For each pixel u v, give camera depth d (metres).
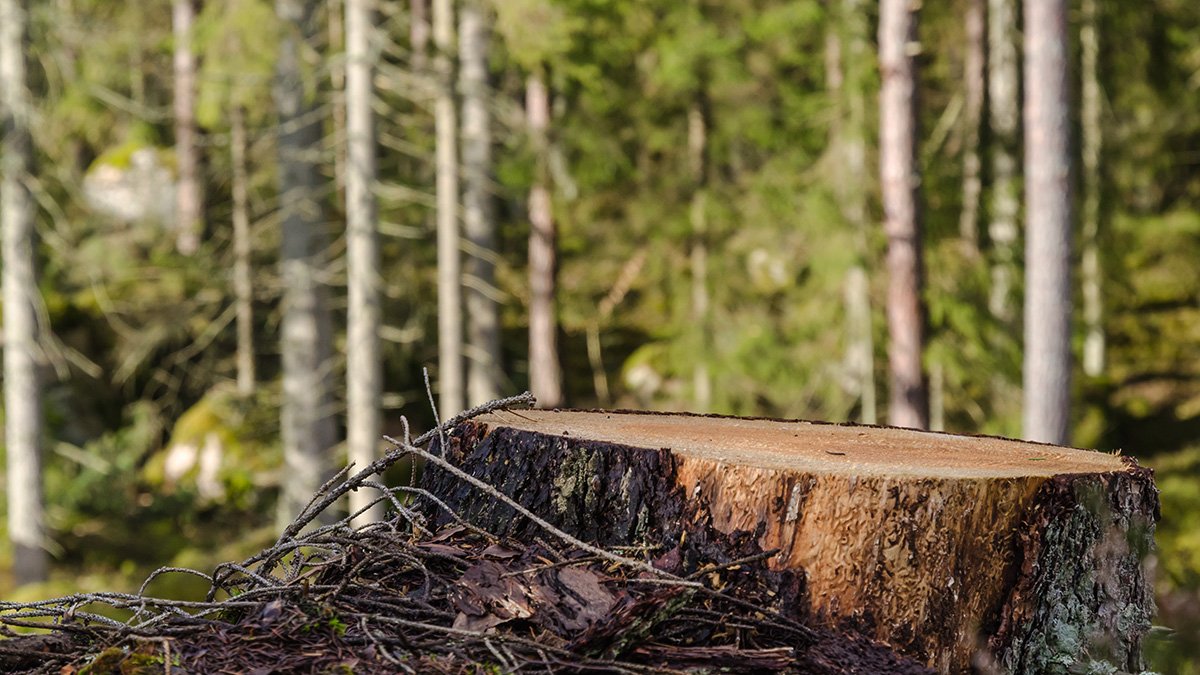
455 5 15.01
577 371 18.09
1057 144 8.71
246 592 2.33
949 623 2.29
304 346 13.30
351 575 2.32
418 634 2.19
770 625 2.21
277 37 12.08
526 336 18.16
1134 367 18.28
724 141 15.00
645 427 2.82
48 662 2.19
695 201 15.27
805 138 14.38
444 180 14.03
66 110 13.27
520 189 14.62
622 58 14.16
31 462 13.14
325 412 13.34
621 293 18.14
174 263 17.66
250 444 16.53
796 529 2.31
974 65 15.78
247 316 17.45
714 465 2.38
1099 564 2.44
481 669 2.08
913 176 12.31
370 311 12.43
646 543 2.37
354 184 12.41
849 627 2.26
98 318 17.22
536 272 15.80
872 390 13.76
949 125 15.11
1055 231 8.74
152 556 14.31
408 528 2.65
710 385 15.05
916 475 2.32
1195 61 17.11
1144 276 19.67
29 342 13.23
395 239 16.56
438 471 2.73
